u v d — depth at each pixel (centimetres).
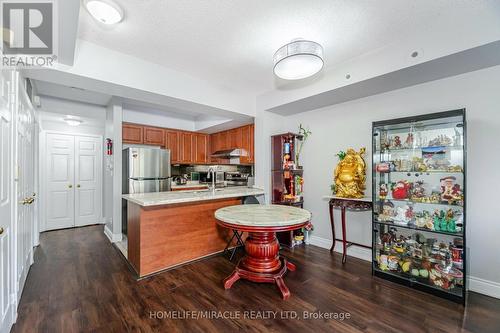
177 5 171
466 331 166
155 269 261
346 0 167
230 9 176
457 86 231
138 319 180
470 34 181
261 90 357
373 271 255
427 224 228
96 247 349
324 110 351
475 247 220
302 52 183
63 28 162
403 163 256
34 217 343
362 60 247
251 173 492
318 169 358
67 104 383
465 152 204
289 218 222
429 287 218
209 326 172
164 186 444
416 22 192
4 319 153
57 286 229
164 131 491
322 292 221
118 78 241
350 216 321
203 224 307
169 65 272
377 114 292
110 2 164
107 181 416
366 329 169
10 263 169
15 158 183
